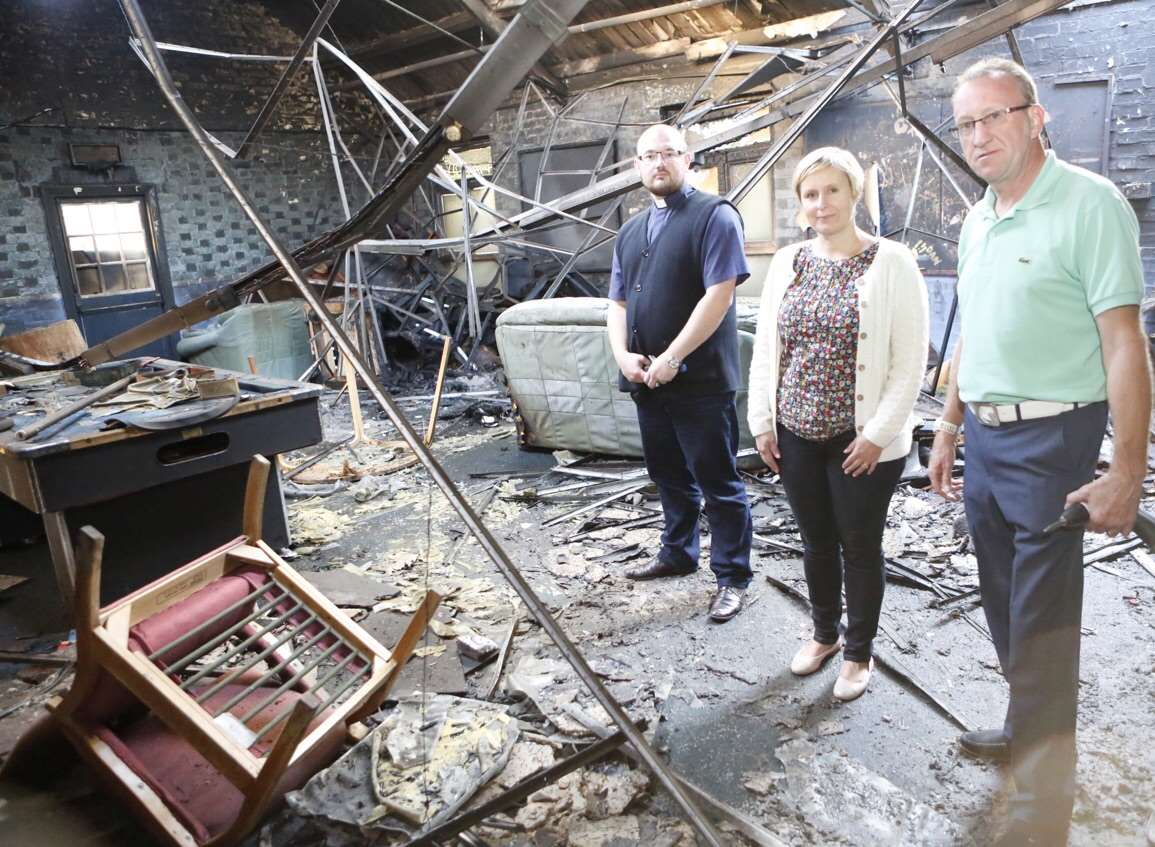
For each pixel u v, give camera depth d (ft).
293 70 10.14
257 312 23.02
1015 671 5.28
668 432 9.25
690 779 6.43
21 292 23.18
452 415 19.08
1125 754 6.37
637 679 7.81
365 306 25.18
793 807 6.03
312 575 10.49
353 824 5.95
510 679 7.80
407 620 9.20
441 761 6.54
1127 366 4.56
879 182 19.35
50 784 6.61
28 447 8.64
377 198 8.58
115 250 24.94
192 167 26.07
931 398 15.96
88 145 23.86
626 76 23.71
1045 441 5.05
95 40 23.79
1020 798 5.36
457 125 7.36
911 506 11.50
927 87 18.29
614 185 18.45
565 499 12.91
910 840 5.66
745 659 8.11
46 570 11.43
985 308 5.26
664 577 10.02
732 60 21.49
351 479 14.55
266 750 6.01
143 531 10.12
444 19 24.32
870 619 7.14
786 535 11.01
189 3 25.40
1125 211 4.66
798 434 6.81
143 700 5.61
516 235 20.15
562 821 5.98
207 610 6.31
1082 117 16.85
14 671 8.61
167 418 9.53
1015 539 5.29
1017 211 4.99
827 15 19.45
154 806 5.77
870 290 6.26
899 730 6.89
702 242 8.15
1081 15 16.42
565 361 14.30
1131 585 9.07
